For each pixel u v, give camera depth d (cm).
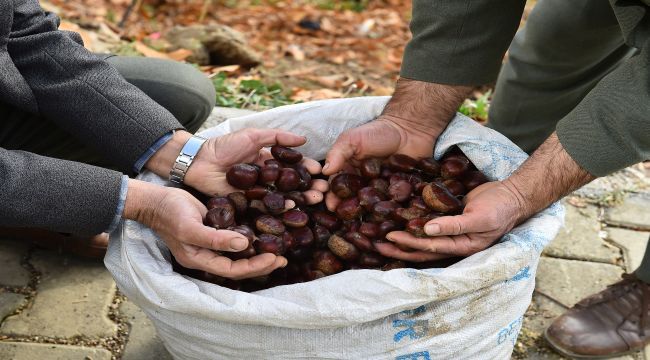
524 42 232
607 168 158
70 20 403
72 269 220
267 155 194
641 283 206
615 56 229
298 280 177
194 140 178
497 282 150
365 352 149
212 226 160
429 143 196
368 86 378
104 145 181
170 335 156
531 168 164
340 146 186
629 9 150
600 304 207
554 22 217
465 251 159
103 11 538
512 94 244
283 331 146
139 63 217
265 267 153
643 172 281
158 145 177
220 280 162
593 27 212
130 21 551
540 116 246
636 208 261
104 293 213
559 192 164
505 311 157
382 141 190
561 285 228
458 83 190
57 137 203
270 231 171
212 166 179
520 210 162
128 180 158
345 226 184
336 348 148
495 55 190
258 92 334
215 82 329
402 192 183
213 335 149
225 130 191
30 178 150
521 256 150
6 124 198
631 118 149
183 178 179
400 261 171
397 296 140
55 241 219
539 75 232
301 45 515
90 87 178
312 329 145
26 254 223
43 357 191
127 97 179
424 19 188
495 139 185
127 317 206
